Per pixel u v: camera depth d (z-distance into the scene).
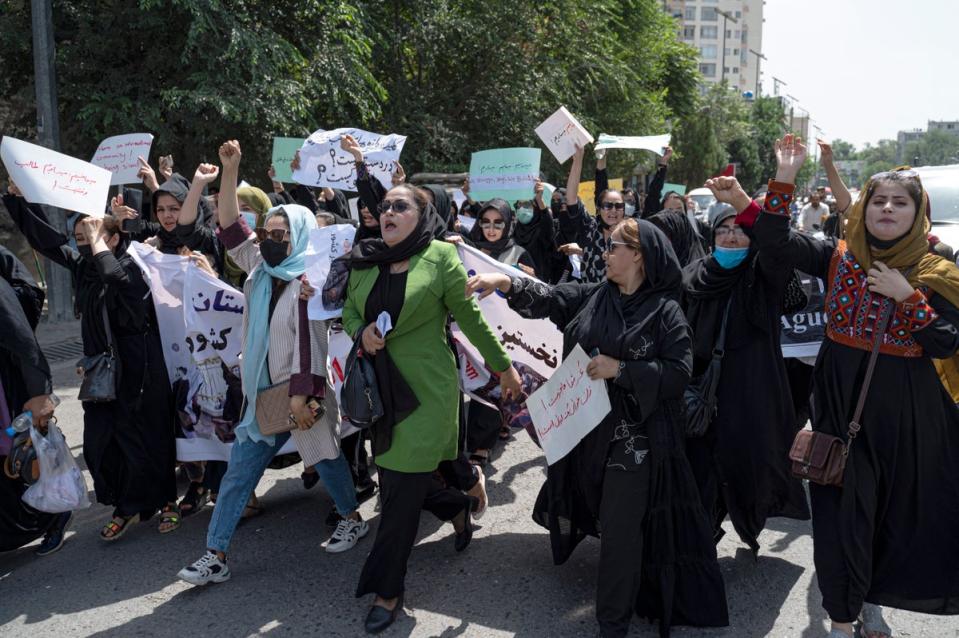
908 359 3.02
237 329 4.36
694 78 30.59
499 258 5.60
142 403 4.25
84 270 4.30
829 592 3.04
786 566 3.89
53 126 10.95
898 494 3.04
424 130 17.09
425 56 17.77
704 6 114.50
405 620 3.45
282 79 11.99
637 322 3.15
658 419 3.18
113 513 4.52
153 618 3.53
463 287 3.42
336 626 3.42
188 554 4.18
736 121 51.22
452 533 4.36
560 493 3.48
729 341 3.61
